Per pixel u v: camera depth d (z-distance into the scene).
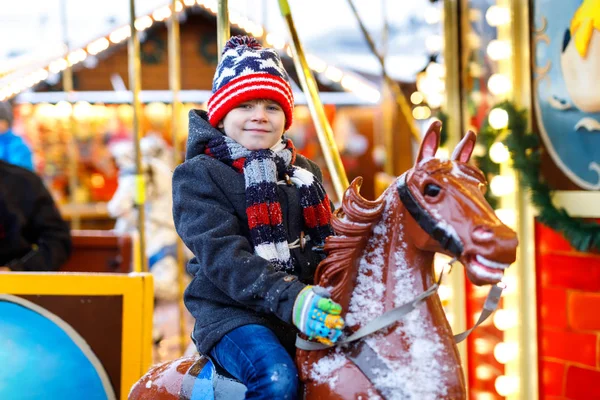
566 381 3.20
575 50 3.00
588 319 3.08
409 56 8.93
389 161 8.63
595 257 3.03
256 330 1.87
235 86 1.99
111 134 10.46
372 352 1.73
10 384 2.76
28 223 4.01
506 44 3.31
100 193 10.45
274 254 1.90
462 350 3.81
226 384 1.89
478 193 1.64
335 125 11.66
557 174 3.16
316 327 1.66
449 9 3.78
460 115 3.80
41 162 10.23
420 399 1.67
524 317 3.36
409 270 1.77
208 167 1.97
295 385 1.75
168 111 10.27
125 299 2.90
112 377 2.87
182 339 5.13
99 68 9.41
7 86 7.94
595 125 2.96
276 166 2.01
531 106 3.27
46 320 2.83
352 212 1.78
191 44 9.40
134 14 4.02
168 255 6.25
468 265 1.58
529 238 3.31
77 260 4.72
